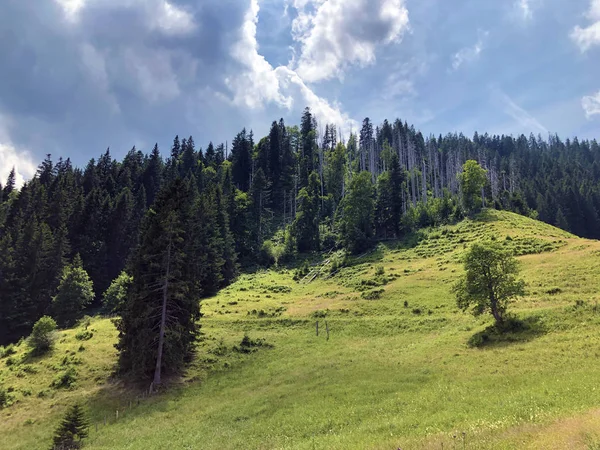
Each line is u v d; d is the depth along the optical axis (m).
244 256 111.75
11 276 71.31
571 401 18.00
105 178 132.38
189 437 25.47
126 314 40.12
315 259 107.19
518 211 128.50
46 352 45.03
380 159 174.25
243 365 41.94
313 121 195.62
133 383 38.72
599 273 48.66
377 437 18.42
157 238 42.09
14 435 30.25
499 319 38.47
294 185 148.75
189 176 142.00
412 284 65.69
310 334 50.72
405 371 32.16
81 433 27.62
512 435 13.94
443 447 14.09
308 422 24.23
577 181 165.38
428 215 113.88
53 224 94.69
